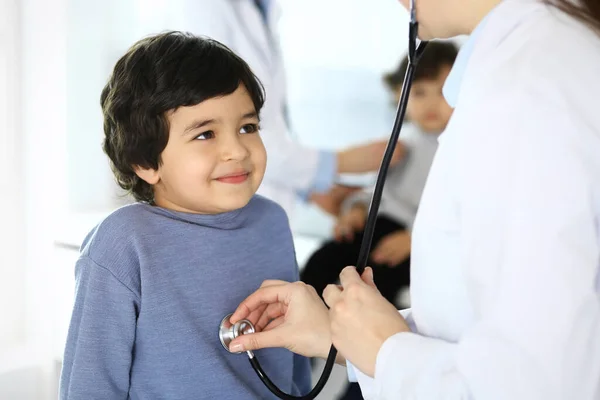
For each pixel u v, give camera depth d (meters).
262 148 1.04
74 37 1.98
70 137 2.01
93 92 2.04
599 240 0.57
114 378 0.94
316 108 2.40
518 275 0.55
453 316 0.68
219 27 1.63
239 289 1.03
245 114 1.00
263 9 1.64
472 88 0.64
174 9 2.20
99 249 0.95
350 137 2.37
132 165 1.02
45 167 1.79
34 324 1.82
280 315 1.01
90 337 0.92
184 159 0.97
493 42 0.66
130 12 2.12
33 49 1.74
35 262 1.80
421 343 0.65
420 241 0.69
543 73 0.58
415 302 0.71
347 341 0.72
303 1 2.34
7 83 1.73
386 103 2.29
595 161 0.56
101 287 0.93
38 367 1.76
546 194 0.55
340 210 1.97
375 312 0.71
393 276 1.96
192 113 0.96
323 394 1.79
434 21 0.75
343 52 2.39
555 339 0.54
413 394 0.63
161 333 0.95
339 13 2.38
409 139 2.10
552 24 0.63
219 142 0.98
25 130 1.76
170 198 1.03
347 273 0.79
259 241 1.09
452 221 0.65
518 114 0.58
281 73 1.70
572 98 0.57
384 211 2.02
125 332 0.93
